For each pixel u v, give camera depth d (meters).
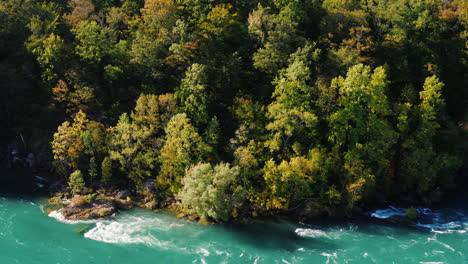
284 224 77.38
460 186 96.62
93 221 74.94
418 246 70.19
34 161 94.50
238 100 87.88
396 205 86.62
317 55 94.38
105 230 72.12
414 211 80.69
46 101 95.56
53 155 93.44
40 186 87.06
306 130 87.50
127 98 96.75
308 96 85.94
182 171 82.81
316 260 65.69
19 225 71.75
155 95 91.88
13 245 65.75
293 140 87.50
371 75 88.00
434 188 92.81
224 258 65.56
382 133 84.94
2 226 71.06
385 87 93.75
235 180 81.94
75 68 92.62
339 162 85.06
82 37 96.62
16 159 94.31
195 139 83.00
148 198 83.38
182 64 95.75
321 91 88.25
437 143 96.25
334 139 87.50
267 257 66.19
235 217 78.44
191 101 87.75
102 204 79.88
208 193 74.56
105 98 96.19
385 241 71.88
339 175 84.88
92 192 84.25
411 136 90.69
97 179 87.62
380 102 86.75
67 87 91.50
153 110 86.25
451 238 73.06
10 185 86.62
